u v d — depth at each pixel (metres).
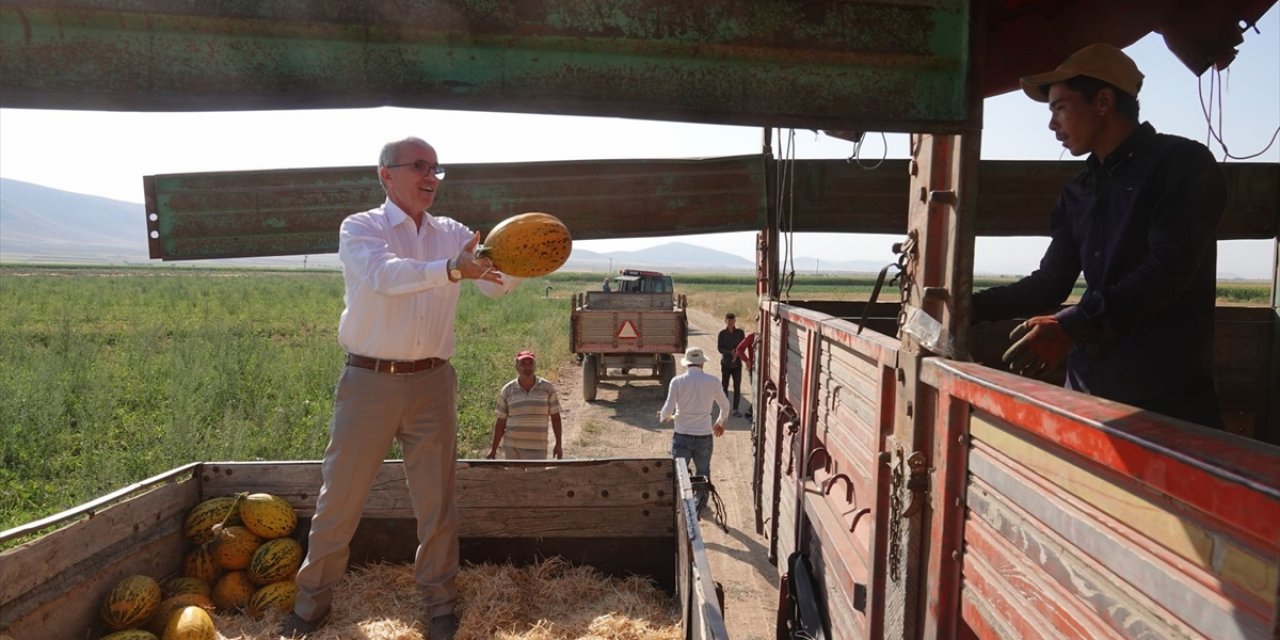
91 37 1.82
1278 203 5.16
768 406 6.29
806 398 4.54
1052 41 3.81
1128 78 2.41
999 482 2.04
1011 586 1.95
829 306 6.44
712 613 2.28
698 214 5.61
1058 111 2.53
